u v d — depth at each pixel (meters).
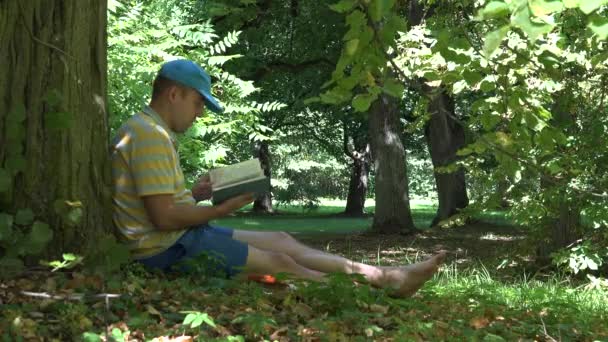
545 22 2.75
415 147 39.81
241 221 35.56
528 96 5.31
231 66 22.95
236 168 5.15
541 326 4.86
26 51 4.75
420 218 39.75
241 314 4.18
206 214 5.00
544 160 8.32
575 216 13.03
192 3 12.88
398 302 4.79
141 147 4.98
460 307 5.41
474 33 5.96
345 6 3.80
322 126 40.56
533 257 14.37
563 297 7.81
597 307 7.41
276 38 26.66
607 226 11.49
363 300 4.64
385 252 20.97
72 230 4.79
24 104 4.73
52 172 4.76
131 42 9.98
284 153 50.84
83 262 4.72
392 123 25.69
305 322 4.32
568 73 9.43
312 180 51.41
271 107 10.80
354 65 4.18
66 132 4.79
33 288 4.31
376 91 4.25
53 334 3.72
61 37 4.82
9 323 3.67
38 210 4.73
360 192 41.47
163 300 4.38
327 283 4.76
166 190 4.96
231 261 5.14
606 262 12.30
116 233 5.04
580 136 10.28
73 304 3.97
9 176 4.55
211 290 4.70
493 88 5.33
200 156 10.00
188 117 5.25
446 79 5.30
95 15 4.97
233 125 10.74
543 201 11.18
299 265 5.23
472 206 11.85
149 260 5.06
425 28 8.16
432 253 20.83
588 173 10.30
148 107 5.24
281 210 46.88
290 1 25.23
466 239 24.33
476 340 4.20
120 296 4.16
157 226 4.98
